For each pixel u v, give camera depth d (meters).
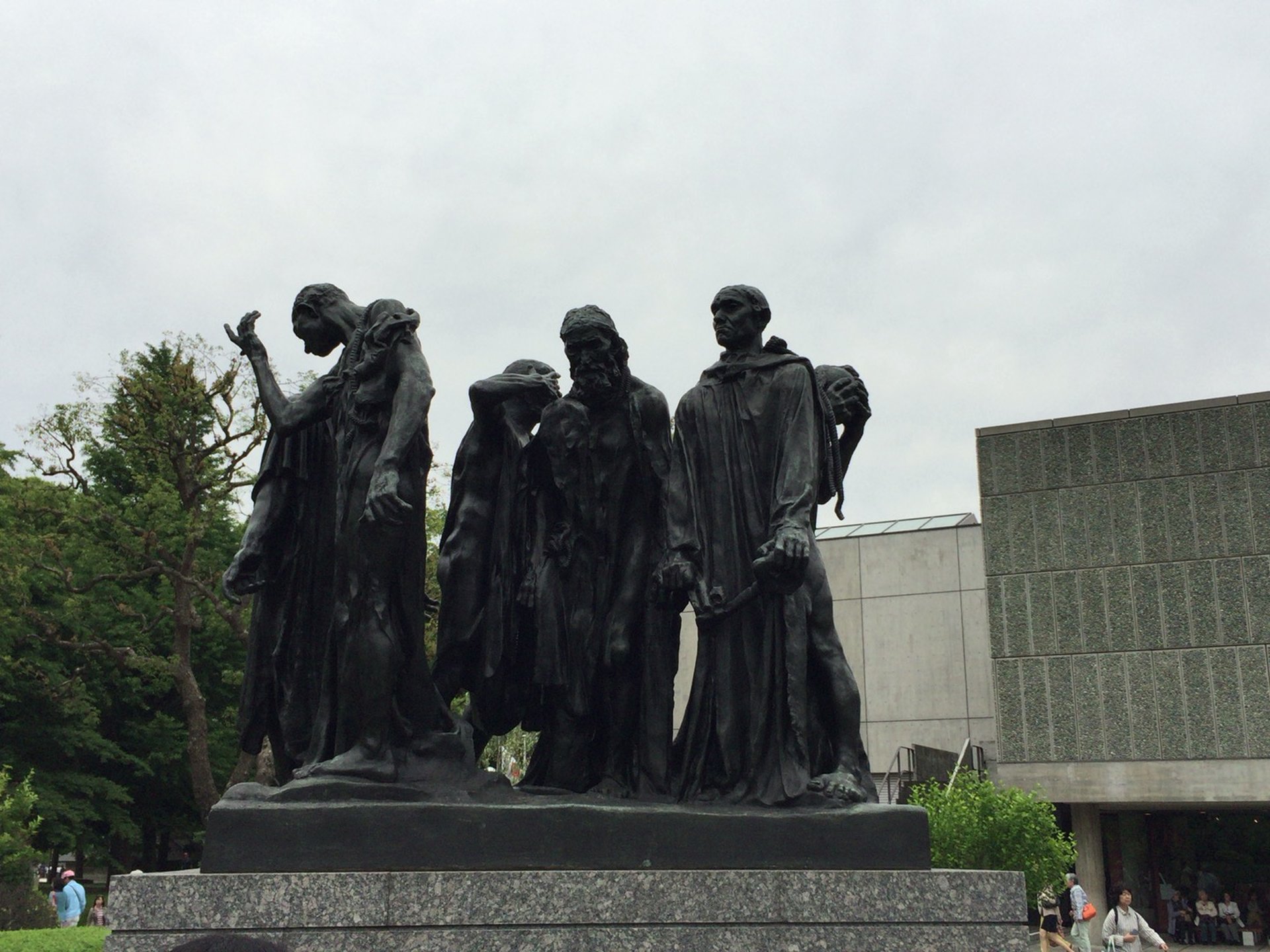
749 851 5.07
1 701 25.95
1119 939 14.23
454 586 6.14
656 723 5.96
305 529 5.75
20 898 17.09
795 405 5.98
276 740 5.74
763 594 5.80
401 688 5.39
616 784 5.90
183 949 1.80
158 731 28.48
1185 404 25.14
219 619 25.56
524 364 6.59
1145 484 25.20
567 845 4.93
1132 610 24.88
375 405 5.47
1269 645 23.75
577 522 6.09
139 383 21.28
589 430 6.11
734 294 6.22
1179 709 24.22
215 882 4.59
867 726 30.25
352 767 5.07
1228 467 24.61
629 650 6.00
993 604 25.94
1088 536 25.45
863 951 4.83
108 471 25.70
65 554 22.53
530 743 21.52
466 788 5.24
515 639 6.13
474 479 6.25
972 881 4.93
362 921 4.60
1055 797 24.72
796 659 5.65
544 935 4.68
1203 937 25.53
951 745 29.41
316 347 6.00
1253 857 26.89
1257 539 24.17
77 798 26.98
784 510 5.70
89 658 25.09
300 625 5.69
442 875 4.68
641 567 6.10
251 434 21.77
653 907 4.77
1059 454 25.95
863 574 31.03
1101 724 24.69
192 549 21.94
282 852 4.77
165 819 30.22
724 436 6.04
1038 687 25.28
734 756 5.66
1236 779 23.56
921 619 30.30
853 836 5.15
